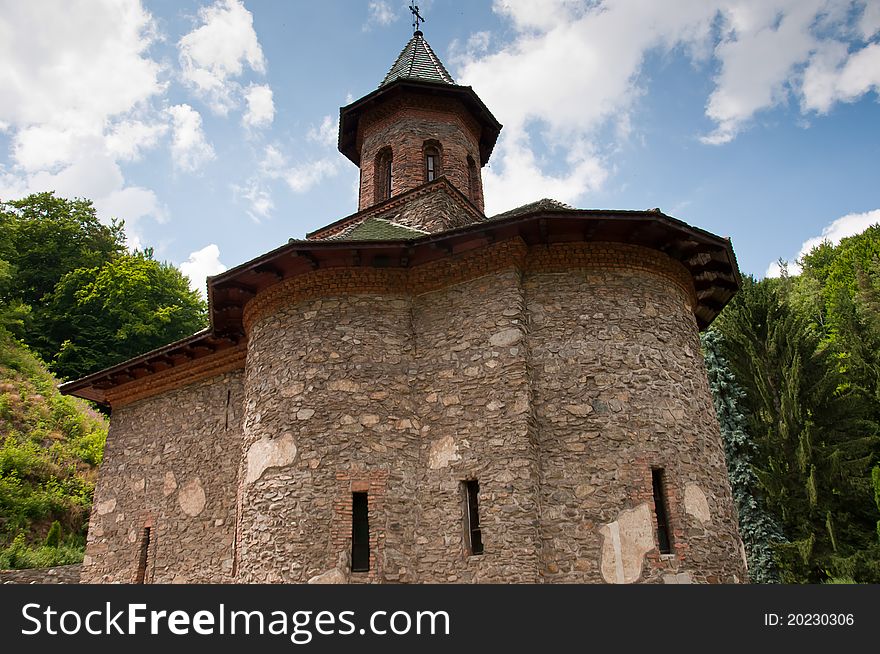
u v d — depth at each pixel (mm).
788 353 24719
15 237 42719
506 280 11023
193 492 14445
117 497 16109
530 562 9281
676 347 11258
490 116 18375
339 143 19312
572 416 10297
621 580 9367
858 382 26281
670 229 10953
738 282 12812
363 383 11078
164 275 45125
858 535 21328
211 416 14852
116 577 15211
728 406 24891
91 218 46688
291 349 11531
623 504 9766
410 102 17609
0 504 22297
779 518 22906
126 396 17062
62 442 27672
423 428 10945
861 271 39844
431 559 10086
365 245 11039
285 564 10117
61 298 40469
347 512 10258
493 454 10109
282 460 10805
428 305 11703
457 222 14266
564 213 10344
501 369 10539
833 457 21859
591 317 10930
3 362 32562
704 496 10414
